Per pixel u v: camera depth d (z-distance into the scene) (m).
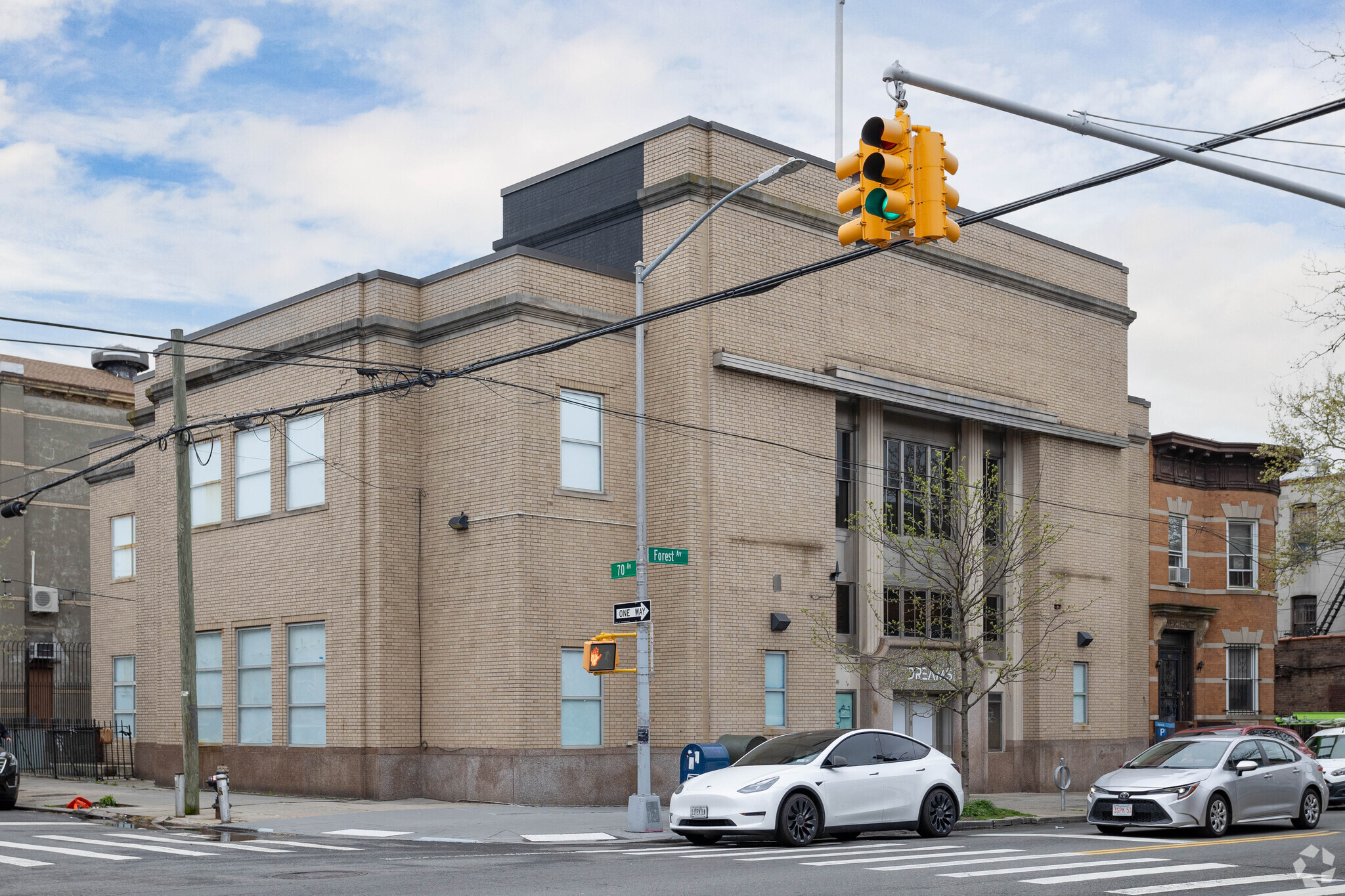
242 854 16.36
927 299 29.23
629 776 24.58
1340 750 26.22
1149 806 18.72
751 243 26.06
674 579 24.67
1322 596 48.00
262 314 28.16
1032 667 26.05
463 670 24.53
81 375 48.78
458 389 25.30
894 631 28.03
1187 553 38.56
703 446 24.86
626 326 17.17
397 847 17.41
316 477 26.59
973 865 14.61
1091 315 33.34
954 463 29.77
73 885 12.98
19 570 45.28
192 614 22.05
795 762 17.75
